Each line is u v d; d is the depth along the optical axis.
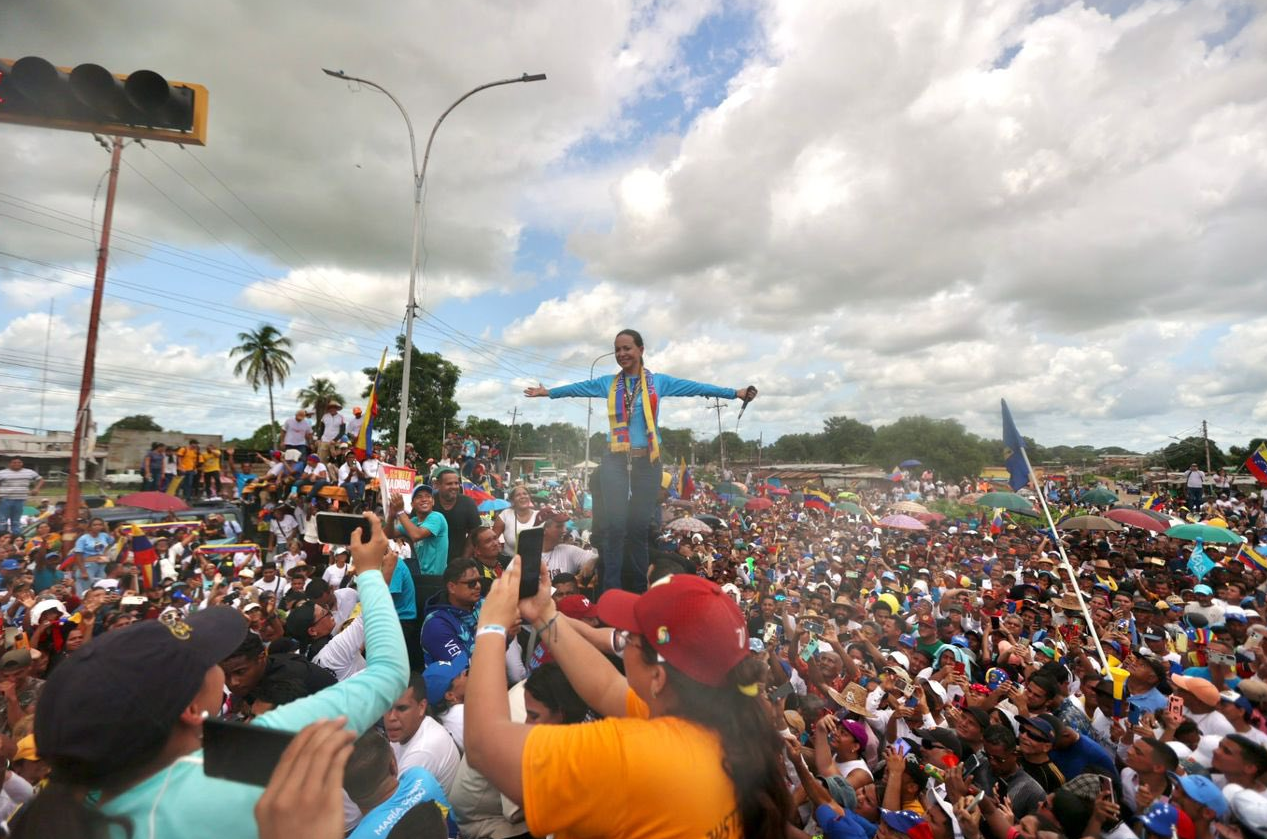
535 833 1.66
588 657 2.25
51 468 33.97
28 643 7.36
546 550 6.77
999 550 19.39
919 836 4.37
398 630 2.10
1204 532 15.17
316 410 20.58
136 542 12.99
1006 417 9.97
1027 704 6.11
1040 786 5.12
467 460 24.55
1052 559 16.05
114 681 1.39
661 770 1.62
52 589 9.83
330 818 1.37
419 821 3.11
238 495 21.78
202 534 17.03
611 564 5.21
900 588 13.90
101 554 12.80
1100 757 5.46
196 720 1.56
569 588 5.62
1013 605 11.24
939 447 78.88
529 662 4.65
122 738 1.37
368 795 3.18
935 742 5.30
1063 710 6.21
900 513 23.22
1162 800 4.70
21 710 5.75
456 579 4.92
